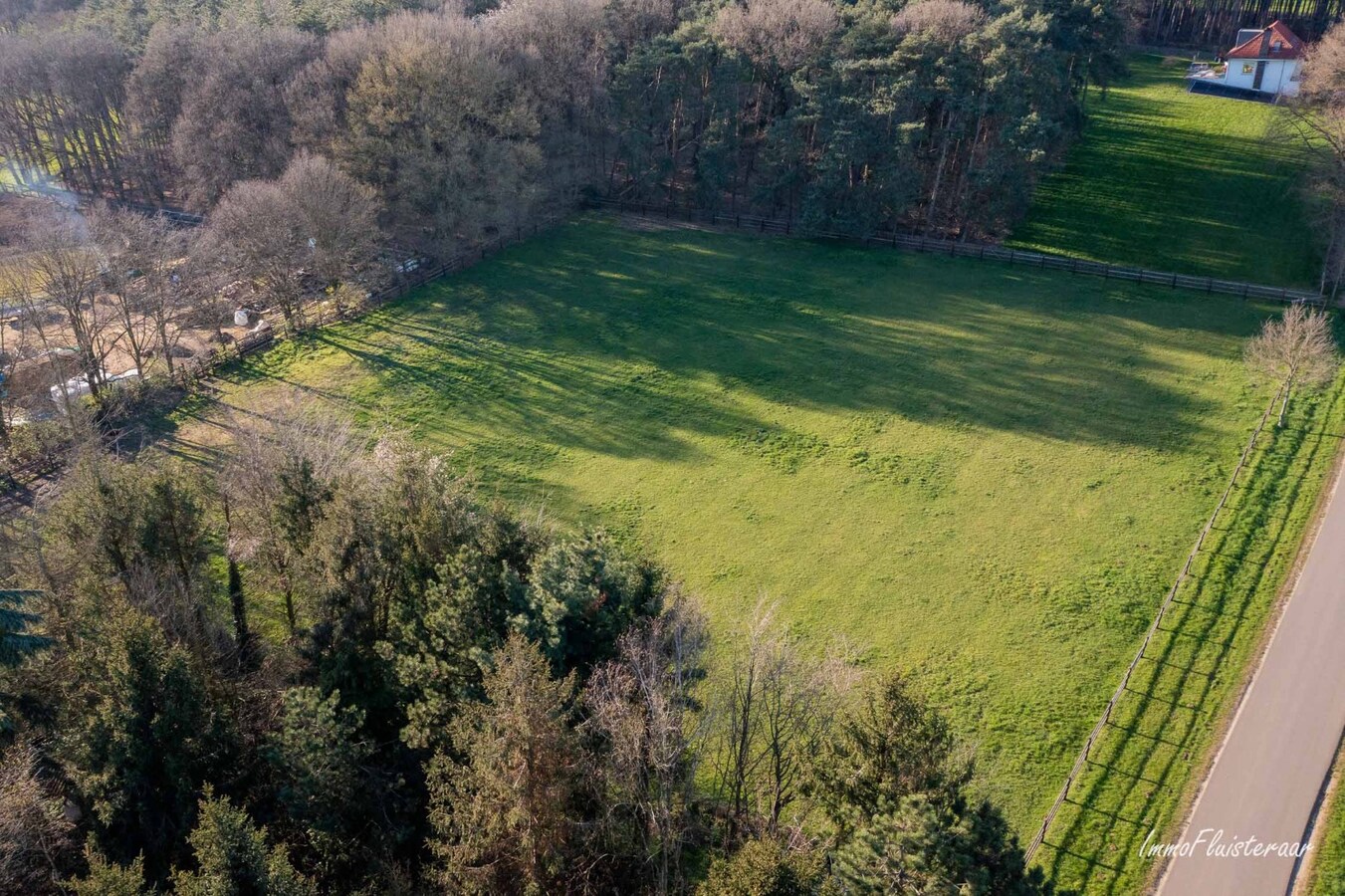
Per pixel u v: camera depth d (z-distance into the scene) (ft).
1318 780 103.45
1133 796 104.01
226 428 176.96
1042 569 139.74
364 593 101.91
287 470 111.34
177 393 190.29
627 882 88.79
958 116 246.47
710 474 165.27
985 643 127.13
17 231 246.06
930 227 260.42
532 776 78.69
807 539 148.87
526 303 226.58
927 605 134.31
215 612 117.29
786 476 164.25
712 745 108.37
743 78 265.13
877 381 191.52
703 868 92.22
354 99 237.66
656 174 270.67
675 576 140.67
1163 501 152.87
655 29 283.79
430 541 105.50
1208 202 263.08
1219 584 133.69
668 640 98.32
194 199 252.83
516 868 83.66
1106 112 332.19
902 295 226.79
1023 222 259.60
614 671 89.92
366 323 219.00
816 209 247.91
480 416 182.91
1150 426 172.96
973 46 237.86
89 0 362.94
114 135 320.50
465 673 93.35
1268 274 228.22
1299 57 329.72
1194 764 106.93
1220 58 386.73
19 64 288.10
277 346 208.95
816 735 91.20
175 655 89.35
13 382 187.93
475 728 86.07
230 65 251.60
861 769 79.20
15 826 77.25
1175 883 93.50
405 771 97.66
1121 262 238.07
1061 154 293.02
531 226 263.49
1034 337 205.77
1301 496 150.61
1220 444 166.20
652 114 271.49
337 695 90.74
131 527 108.37
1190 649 123.34
